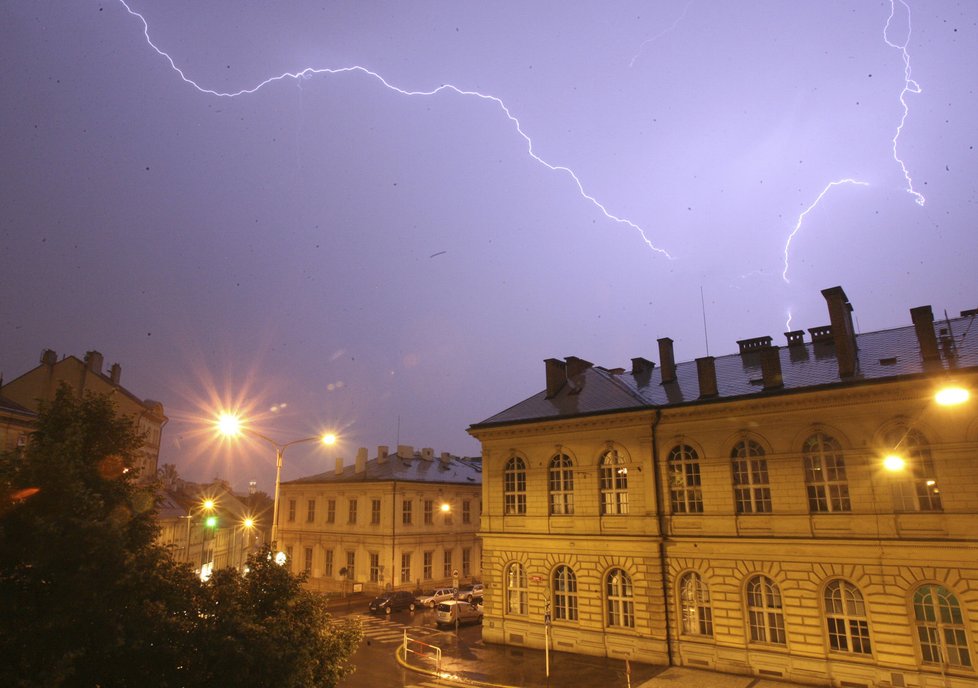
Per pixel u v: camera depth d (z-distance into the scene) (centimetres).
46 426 1156
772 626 2608
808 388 2630
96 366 5747
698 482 2919
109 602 975
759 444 2786
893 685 2288
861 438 2538
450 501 6034
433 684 2570
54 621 891
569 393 3619
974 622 2192
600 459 3192
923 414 2422
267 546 1437
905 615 2316
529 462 3419
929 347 2566
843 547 2466
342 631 1435
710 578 2759
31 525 945
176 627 1030
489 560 3444
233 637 1053
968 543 2231
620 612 2991
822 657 2441
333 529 5834
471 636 3619
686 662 2748
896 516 2405
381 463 6109
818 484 2623
